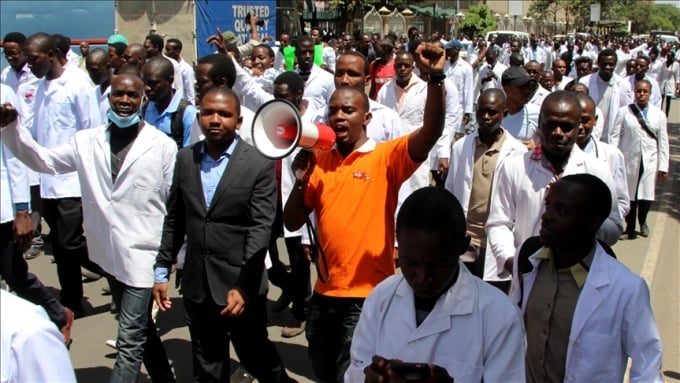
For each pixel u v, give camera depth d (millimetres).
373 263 3443
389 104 7480
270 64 9461
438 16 48781
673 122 19562
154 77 5352
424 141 3256
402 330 2285
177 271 5367
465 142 4863
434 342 2238
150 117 5527
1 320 1749
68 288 5809
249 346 3959
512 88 5902
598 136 7594
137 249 4086
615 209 3717
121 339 4047
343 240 3430
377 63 9328
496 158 4734
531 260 3043
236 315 3654
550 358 2992
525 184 3838
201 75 5141
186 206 3879
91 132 4199
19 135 3873
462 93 11062
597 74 8570
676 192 11023
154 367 4336
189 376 4883
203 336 3912
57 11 13734
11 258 4734
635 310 2756
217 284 3791
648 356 2742
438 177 8062
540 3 72000
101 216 4137
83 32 14164
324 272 3525
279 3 22203
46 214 5730
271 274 5809
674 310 5875
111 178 4117
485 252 4633
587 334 2807
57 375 1794
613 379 2812
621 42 40906
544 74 9258
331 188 3455
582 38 38812
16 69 7523
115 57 9148
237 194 3760
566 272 2932
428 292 2240
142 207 4117
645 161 8055
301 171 3445
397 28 42375
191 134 5344
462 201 4840
